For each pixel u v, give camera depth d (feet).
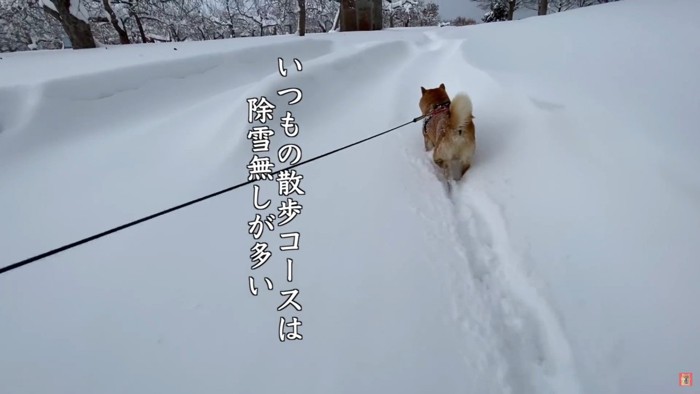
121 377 4.89
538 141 7.99
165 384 4.77
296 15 59.77
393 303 5.64
